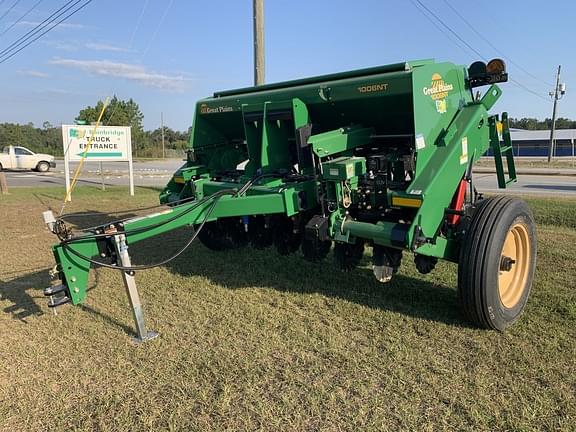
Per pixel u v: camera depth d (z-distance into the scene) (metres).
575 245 6.70
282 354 3.59
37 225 9.33
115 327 4.17
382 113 4.34
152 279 5.47
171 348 3.74
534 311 4.30
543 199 11.58
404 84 3.90
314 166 4.09
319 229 4.02
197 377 3.31
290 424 2.77
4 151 28.98
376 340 3.78
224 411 2.90
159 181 21.47
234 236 5.95
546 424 2.71
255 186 4.51
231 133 6.07
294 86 4.95
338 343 3.74
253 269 5.75
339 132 4.30
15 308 4.67
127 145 15.02
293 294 4.86
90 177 24.19
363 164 4.11
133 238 3.88
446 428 2.71
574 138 57.38
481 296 3.73
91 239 3.71
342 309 4.42
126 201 13.15
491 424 2.73
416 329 3.97
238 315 4.36
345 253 4.48
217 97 5.82
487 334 3.85
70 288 3.68
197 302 4.71
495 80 4.48
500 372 3.26
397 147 4.63
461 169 4.05
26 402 3.09
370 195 4.11
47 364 3.56
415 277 5.31
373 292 4.86
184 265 6.00
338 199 3.99
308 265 5.84
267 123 4.73
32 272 5.93
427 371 3.30
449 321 4.10
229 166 6.23
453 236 4.02
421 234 3.64
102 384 3.28
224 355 3.60
